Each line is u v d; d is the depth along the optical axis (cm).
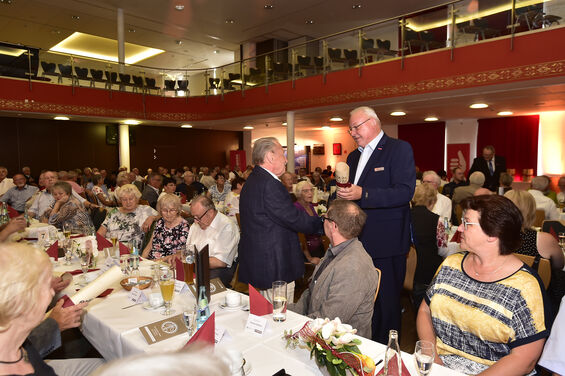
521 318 144
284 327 171
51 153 1253
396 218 237
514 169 1144
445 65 762
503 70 694
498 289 151
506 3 680
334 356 122
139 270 264
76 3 1079
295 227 241
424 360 123
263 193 234
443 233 297
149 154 1449
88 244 258
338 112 1005
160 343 157
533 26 657
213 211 305
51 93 1039
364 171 242
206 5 1104
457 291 162
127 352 161
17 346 112
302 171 1094
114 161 1380
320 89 962
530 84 670
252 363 141
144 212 385
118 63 1145
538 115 1090
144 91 1197
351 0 1068
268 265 236
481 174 514
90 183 880
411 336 323
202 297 180
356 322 188
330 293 186
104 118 1144
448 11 749
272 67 1058
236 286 292
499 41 694
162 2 1080
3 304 103
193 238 317
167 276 192
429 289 174
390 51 838
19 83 988
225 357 49
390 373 124
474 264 163
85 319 190
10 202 671
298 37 1386
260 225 236
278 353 148
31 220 479
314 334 133
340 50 917
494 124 1173
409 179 229
